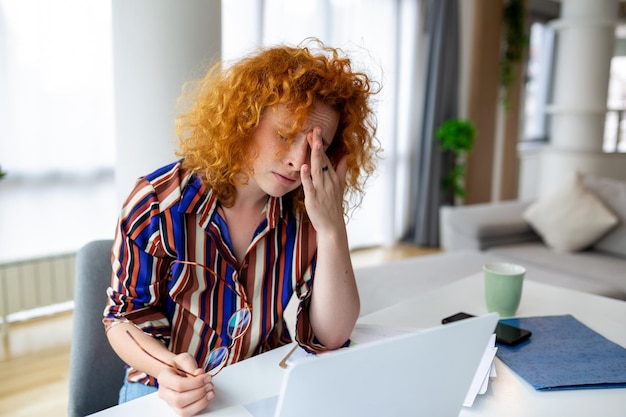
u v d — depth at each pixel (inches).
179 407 30.8
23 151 115.0
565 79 181.6
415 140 193.2
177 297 40.1
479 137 193.8
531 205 138.3
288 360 39.0
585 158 180.1
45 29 113.4
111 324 39.0
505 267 51.9
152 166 77.1
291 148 38.0
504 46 198.8
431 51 181.2
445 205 190.7
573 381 36.4
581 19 172.7
